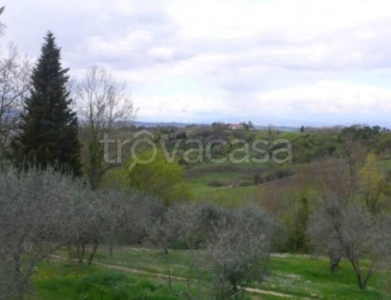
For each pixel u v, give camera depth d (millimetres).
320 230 28438
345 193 46594
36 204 14430
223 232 21344
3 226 12984
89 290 18062
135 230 28344
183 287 18891
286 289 23000
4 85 39938
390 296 20484
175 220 27812
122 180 43781
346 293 23438
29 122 37375
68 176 30297
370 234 24781
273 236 36031
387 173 49531
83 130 44219
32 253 15414
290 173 53344
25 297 16203
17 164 35250
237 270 15438
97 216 21734
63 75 39750
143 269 24500
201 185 52375
